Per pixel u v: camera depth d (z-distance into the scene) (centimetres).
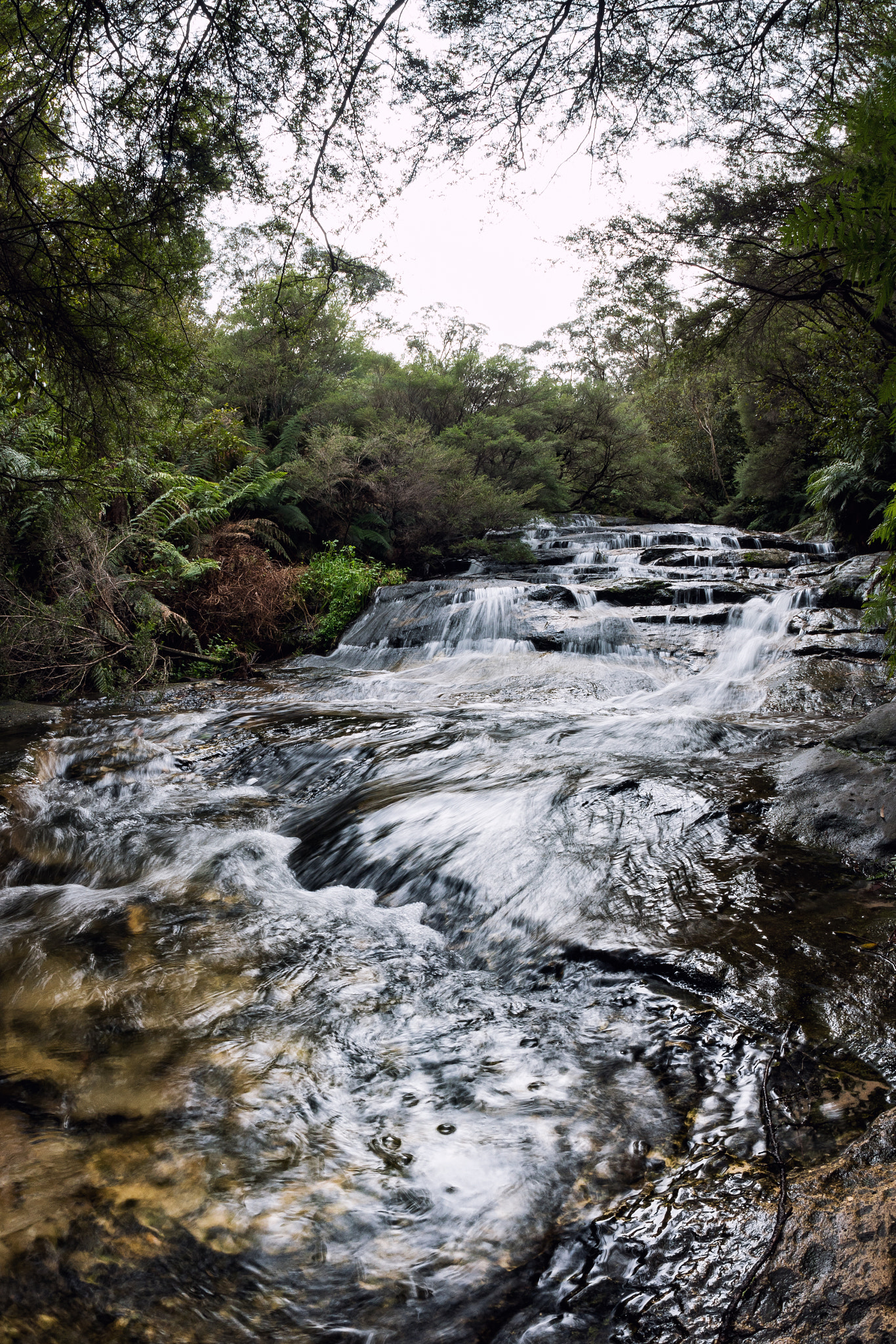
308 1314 154
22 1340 147
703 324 838
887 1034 227
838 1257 146
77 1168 192
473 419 1716
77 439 514
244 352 1352
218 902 370
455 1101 217
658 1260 158
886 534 212
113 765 627
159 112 340
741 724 582
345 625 1152
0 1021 268
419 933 334
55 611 855
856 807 368
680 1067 226
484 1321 151
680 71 396
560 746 539
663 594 1030
